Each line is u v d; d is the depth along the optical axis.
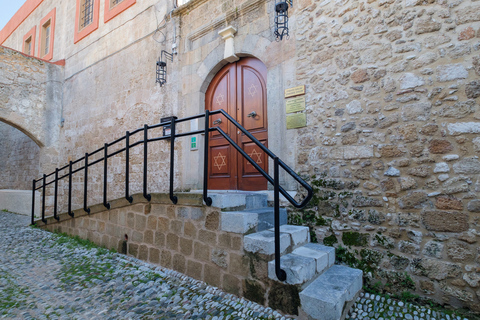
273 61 3.54
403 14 2.63
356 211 2.72
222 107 4.27
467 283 2.15
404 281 2.40
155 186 4.82
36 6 9.08
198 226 2.60
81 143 6.47
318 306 1.84
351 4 2.96
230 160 4.13
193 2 4.48
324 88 3.07
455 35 2.37
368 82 2.78
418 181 2.42
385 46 2.71
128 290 2.46
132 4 5.63
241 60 4.10
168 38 4.88
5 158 9.42
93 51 6.45
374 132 2.70
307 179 3.08
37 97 6.82
